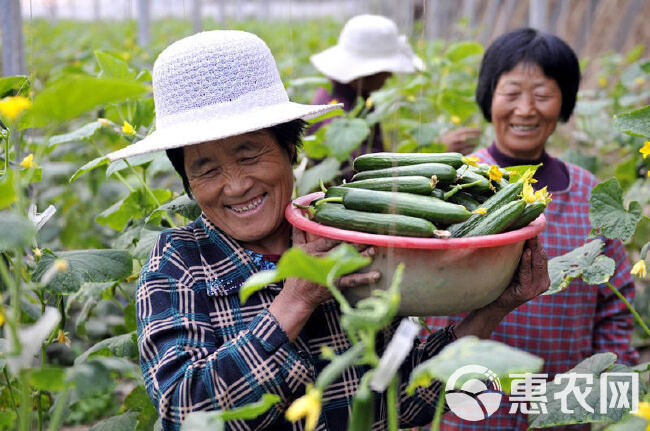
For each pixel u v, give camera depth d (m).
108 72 2.84
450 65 5.12
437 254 1.57
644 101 6.61
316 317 1.97
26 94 2.38
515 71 2.82
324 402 1.93
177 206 2.54
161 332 1.88
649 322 4.30
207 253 2.01
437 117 5.39
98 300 3.10
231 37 1.87
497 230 1.65
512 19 12.71
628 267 2.82
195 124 1.82
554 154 6.92
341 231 1.62
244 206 1.92
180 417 1.76
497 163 2.95
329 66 4.26
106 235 5.16
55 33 13.39
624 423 1.64
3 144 2.42
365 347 1.29
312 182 3.22
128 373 1.47
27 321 2.76
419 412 2.08
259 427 1.79
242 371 1.73
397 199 1.67
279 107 1.87
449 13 13.19
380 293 1.30
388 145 4.11
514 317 2.75
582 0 10.64
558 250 2.78
